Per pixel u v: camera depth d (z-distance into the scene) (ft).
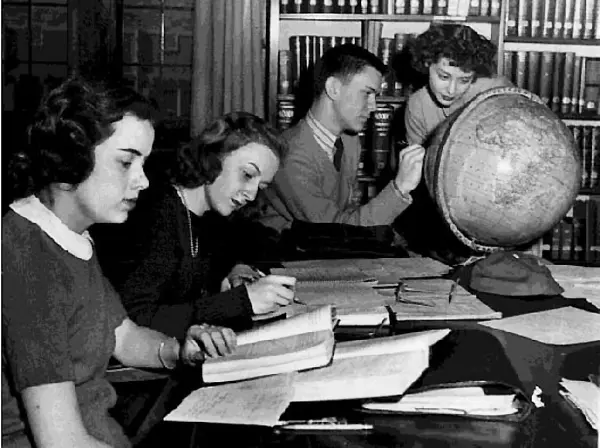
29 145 4.58
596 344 5.80
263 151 7.23
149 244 6.86
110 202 4.66
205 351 5.31
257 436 4.20
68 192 4.63
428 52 11.64
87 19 17.29
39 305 4.30
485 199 7.83
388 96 15.31
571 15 15.51
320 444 4.13
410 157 11.21
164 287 6.75
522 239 8.17
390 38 15.47
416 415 4.50
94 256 4.89
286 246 10.10
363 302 6.88
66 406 4.20
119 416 5.06
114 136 4.56
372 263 8.99
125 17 17.99
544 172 7.78
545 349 5.67
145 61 18.13
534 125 7.85
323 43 15.47
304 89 15.52
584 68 15.42
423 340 5.13
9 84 17.89
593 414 4.40
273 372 4.93
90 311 4.68
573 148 8.02
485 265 7.72
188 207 7.30
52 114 4.49
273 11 15.29
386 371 4.68
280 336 5.41
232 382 4.90
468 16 15.31
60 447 4.14
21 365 4.21
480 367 5.16
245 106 16.42
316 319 5.54
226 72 16.33
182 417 4.41
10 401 4.47
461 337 5.95
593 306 7.11
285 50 15.53
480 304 6.95
